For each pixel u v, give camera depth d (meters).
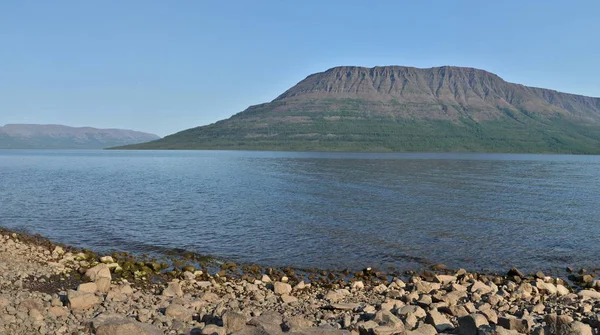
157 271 24.62
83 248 30.38
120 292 18.86
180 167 139.88
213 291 21.12
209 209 48.22
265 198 58.06
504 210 49.56
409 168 134.12
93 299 16.33
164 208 48.69
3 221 40.41
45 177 93.50
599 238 35.66
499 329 12.90
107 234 35.19
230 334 12.41
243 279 23.59
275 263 27.56
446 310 16.70
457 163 175.88
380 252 30.64
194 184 78.56
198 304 17.56
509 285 22.12
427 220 42.81
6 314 13.73
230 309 17.14
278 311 17.44
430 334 13.47
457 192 67.19
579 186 79.50
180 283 22.20
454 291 19.89
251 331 12.56
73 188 69.88
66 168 132.38
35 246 29.30
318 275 25.28
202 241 33.06
